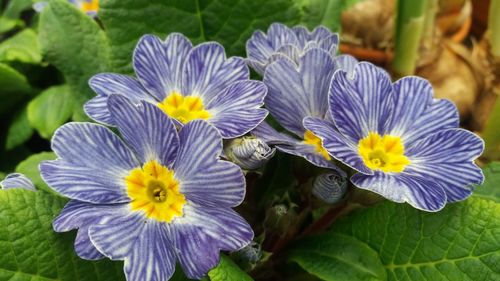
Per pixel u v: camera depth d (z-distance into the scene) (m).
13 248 0.16
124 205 0.16
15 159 0.24
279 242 0.19
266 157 0.16
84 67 0.22
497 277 0.17
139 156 0.16
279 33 0.20
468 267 0.17
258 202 0.19
